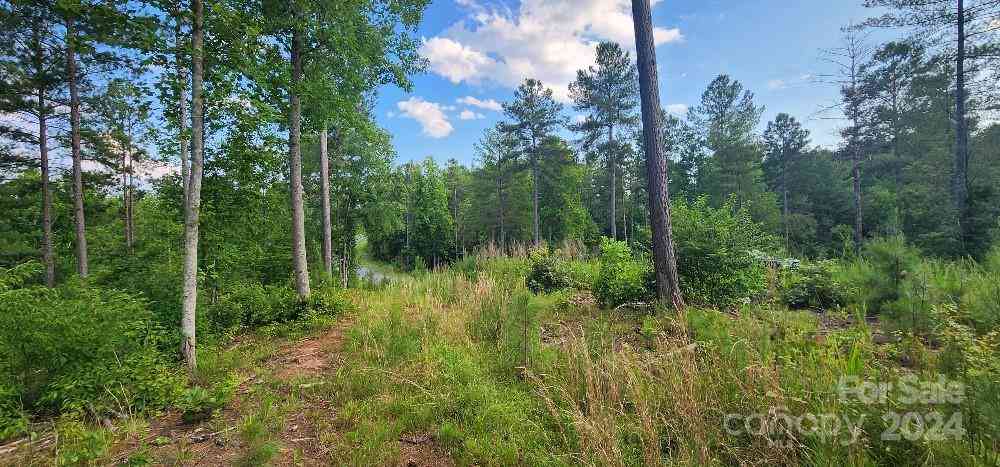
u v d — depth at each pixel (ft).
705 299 21.99
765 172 121.08
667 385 10.85
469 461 9.79
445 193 138.31
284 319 26.94
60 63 37.52
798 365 11.07
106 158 46.16
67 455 9.92
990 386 6.87
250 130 25.04
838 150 87.04
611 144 89.86
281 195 36.27
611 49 86.22
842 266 28.48
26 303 13.19
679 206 25.63
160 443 10.89
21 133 39.24
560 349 15.87
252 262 35.01
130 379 13.70
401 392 13.66
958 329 10.70
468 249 126.00
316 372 16.55
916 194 55.83
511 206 109.81
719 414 9.94
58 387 12.44
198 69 17.19
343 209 68.08
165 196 32.37
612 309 24.17
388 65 31.76
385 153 69.87
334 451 10.39
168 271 23.00
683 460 8.80
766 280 24.90
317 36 27.14
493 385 13.41
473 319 20.98
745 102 98.78
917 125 67.15
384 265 140.56
